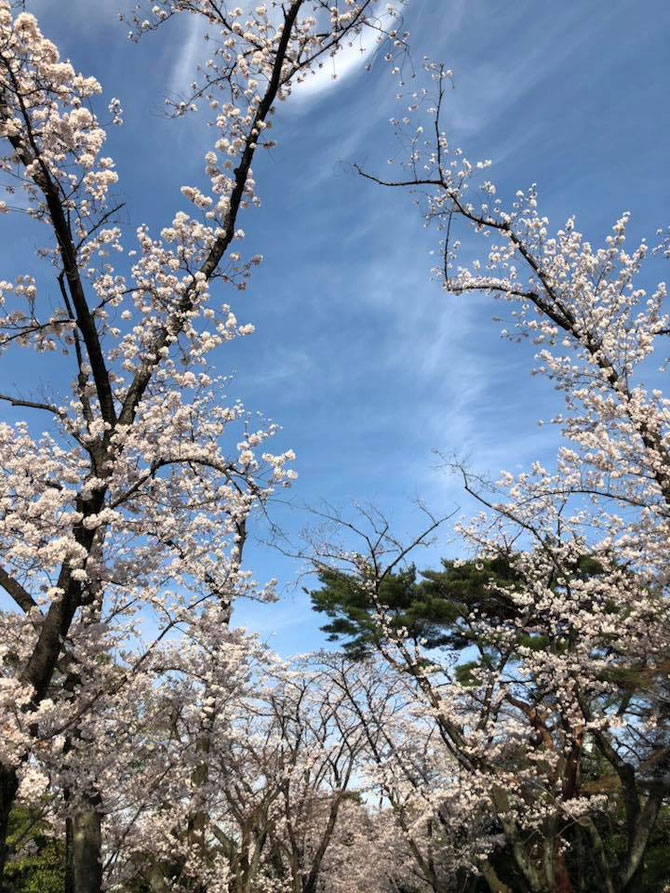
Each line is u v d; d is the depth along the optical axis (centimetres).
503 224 1021
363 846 1689
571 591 1093
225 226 700
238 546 879
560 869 1225
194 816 1097
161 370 690
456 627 1554
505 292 1024
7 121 527
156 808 999
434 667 1277
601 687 1103
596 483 900
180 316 660
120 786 847
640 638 995
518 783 1210
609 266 958
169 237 685
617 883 1325
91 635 668
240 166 691
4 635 647
